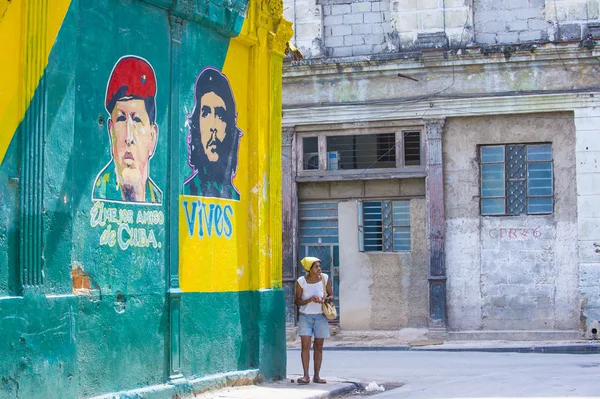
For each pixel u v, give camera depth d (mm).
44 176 8047
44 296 7988
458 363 15297
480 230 20031
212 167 10906
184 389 9945
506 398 10336
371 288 20766
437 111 20234
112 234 9078
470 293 20016
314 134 21250
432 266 20109
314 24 21297
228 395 10375
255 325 11531
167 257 9945
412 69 20453
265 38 12055
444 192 20250
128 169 9359
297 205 21219
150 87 9781
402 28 20750
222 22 10992
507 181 20000
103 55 9031
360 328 20766
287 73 21172
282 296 12055
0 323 7512
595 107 19422
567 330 19453
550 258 19656
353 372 13914
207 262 10688
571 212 19578
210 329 10664
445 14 20562
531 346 18438
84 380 8570
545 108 19672
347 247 20969
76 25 8523
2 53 7691
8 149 7750
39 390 7879
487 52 19891
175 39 10219
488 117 20125
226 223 11141
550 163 19828
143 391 9289
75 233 8531
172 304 9930
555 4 20062
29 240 7875
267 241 11914
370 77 20797
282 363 11984
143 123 9641
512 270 19844
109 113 9102
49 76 8148
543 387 11172
